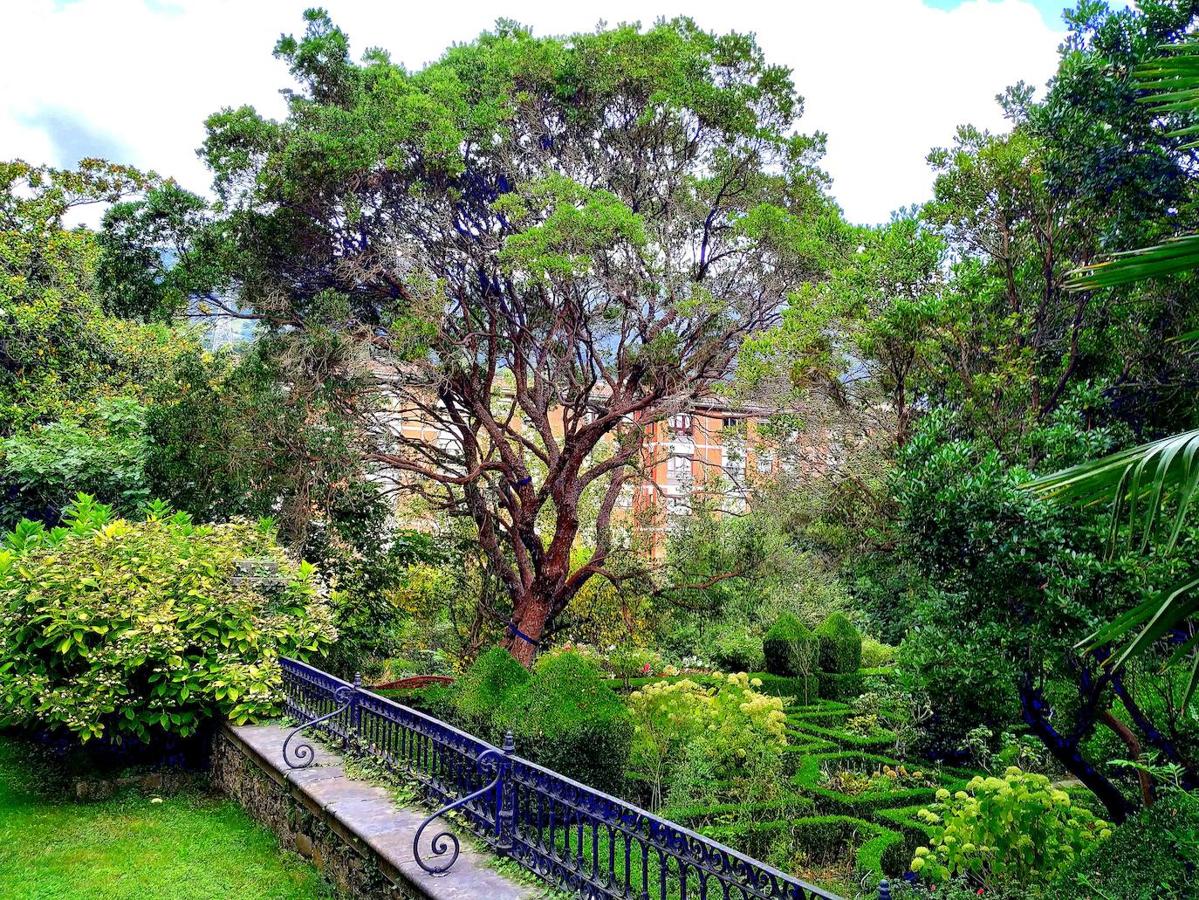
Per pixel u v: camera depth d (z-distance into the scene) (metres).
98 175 17.48
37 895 4.89
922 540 6.17
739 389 10.94
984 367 7.66
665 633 16.16
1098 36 6.94
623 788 7.08
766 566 14.17
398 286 12.51
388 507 12.98
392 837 4.43
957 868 5.66
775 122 13.09
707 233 13.12
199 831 5.95
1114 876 4.28
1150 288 6.90
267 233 12.07
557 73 12.75
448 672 14.42
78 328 16.30
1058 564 5.61
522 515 13.62
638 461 16.28
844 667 15.42
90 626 6.62
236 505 11.34
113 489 11.65
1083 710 6.49
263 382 11.44
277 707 7.29
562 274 10.79
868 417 9.00
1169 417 7.29
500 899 3.71
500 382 18.52
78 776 7.02
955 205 8.04
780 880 2.94
